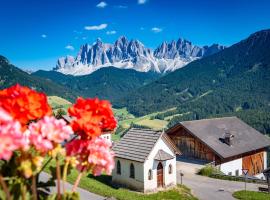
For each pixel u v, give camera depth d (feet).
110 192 104.37
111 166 14.79
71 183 105.19
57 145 13.51
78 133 14.64
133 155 141.90
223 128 221.25
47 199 14.87
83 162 14.70
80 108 14.57
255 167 217.97
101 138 14.98
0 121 11.20
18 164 12.83
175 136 217.15
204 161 199.82
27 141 12.71
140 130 152.76
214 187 153.99
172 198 131.95
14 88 13.39
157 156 140.97
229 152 197.16
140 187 139.03
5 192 12.60
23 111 12.89
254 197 136.26
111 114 14.67
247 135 223.30
